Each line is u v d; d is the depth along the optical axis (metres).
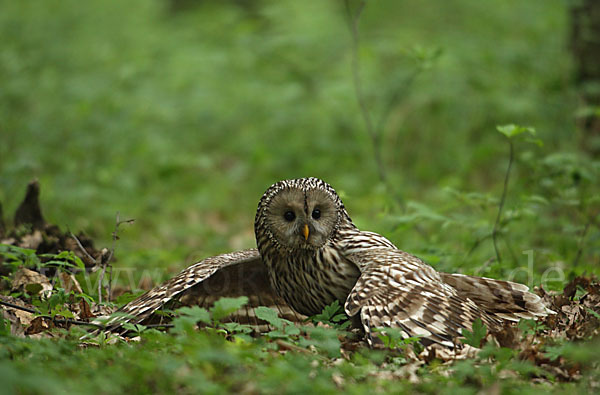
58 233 10.63
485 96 20.94
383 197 16.12
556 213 14.29
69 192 16.89
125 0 29.62
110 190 18.00
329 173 20.38
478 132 20.81
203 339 6.58
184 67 24.02
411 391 6.04
